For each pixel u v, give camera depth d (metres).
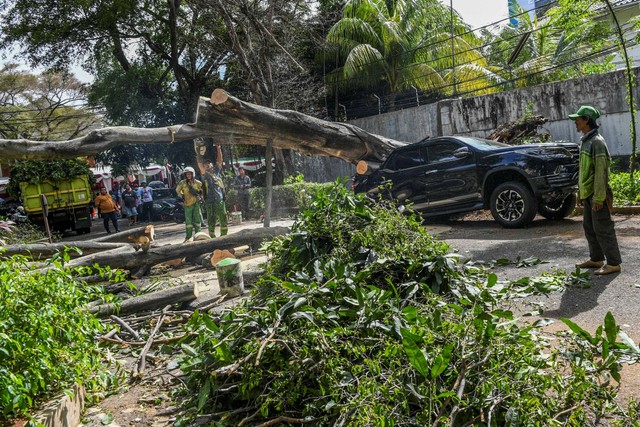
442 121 18.33
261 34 22.12
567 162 9.70
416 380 3.05
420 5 25.77
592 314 4.88
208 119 9.85
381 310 3.63
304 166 23.70
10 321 3.36
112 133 9.59
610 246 6.06
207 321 3.73
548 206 10.66
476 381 2.99
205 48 26.22
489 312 4.27
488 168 10.26
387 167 11.97
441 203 11.08
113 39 27.92
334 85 27.06
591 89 15.03
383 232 4.71
